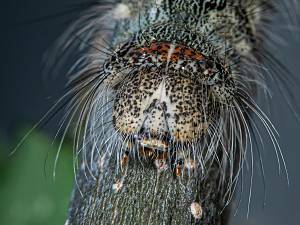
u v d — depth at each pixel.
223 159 0.06
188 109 0.05
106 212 0.06
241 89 0.06
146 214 0.05
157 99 0.05
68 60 0.10
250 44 0.06
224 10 0.06
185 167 0.06
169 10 0.06
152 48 0.06
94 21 0.07
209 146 0.06
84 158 0.06
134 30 0.06
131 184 0.06
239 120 0.06
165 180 0.06
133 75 0.05
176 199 0.06
